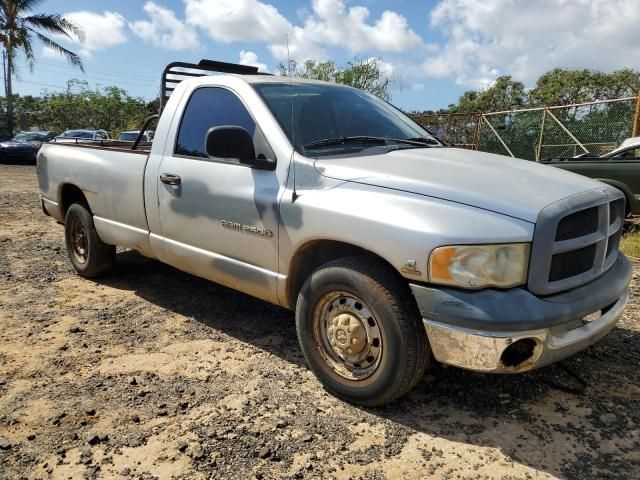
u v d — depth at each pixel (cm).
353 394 314
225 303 495
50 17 3012
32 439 289
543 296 274
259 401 326
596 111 1405
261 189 350
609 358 378
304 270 346
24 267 616
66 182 549
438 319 273
